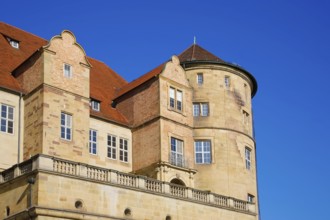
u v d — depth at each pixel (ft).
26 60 146.72
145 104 167.02
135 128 167.63
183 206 146.41
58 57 143.84
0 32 167.32
